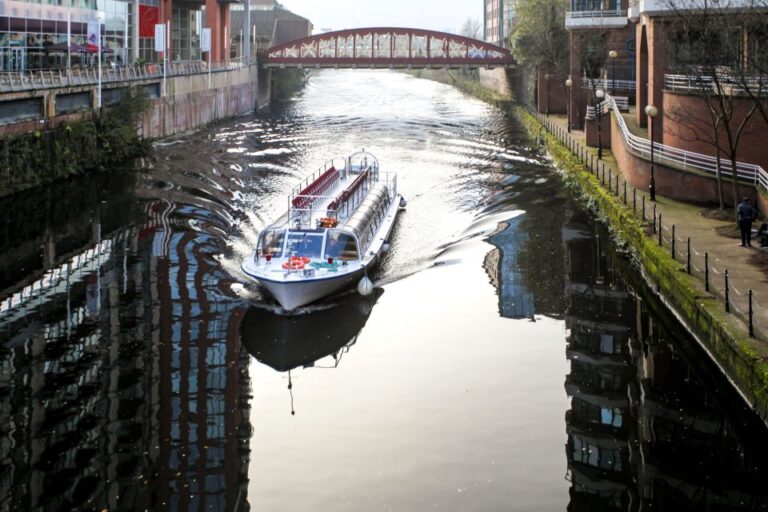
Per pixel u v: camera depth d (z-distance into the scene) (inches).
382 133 3245.6
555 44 3518.7
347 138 3088.1
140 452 844.6
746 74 1670.8
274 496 773.3
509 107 4173.2
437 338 1133.1
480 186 2085.4
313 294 1219.2
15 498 765.3
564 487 780.6
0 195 1884.8
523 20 3720.5
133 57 3420.3
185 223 1704.0
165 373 1021.2
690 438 866.8
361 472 812.6
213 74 3794.3
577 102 2869.1
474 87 5561.0
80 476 800.3
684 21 1704.0
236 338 1133.1
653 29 1943.9
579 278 1357.0
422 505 757.3
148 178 2192.4
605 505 751.1
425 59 4586.6
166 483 791.7
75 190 2014.0
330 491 780.6
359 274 1298.0
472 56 4566.9
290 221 1354.6
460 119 3804.1
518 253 1496.1
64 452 842.2
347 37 4722.0
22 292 1289.4
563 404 944.3
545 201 1894.7
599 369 1031.0
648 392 968.9
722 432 876.6
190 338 1126.4
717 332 954.1
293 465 825.5
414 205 1877.5
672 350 1087.6
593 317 1197.1
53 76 2345.0
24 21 2591.0
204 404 947.3
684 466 816.3
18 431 879.1
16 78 2225.6
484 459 832.3
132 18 3393.2
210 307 1237.1
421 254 1494.8
